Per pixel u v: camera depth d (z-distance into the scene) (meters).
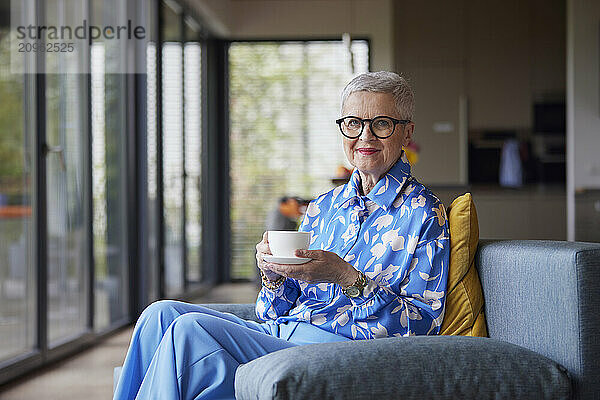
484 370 1.55
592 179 6.59
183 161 7.38
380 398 1.50
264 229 8.97
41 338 4.27
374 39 8.77
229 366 1.72
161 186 6.41
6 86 3.89
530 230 7.29
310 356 1.54
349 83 2.02
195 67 7.96
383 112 1.97
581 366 1.56
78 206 4.89
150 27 6.30
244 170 8.98
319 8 8.83
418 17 8.33
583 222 6.56
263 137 8.98
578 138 6.62
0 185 3.84
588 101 6.65
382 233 1.94
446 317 1.89
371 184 2.04
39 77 4.22
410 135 2.06
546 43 8.23
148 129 6.14
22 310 4.11
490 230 7.34
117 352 4.75
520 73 8.25
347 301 1.91
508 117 8.28
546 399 1.55
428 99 8.34
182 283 7.30
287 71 8.97
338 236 2.02
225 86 8.95
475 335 1.88
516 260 1.76
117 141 5.62
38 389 3.74
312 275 1.79
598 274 1.57
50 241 4.48
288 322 2.01
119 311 5.71
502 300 1.82
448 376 1.54
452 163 8.32
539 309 1.67
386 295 1.83
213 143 8.73
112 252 5.54
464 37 8.30
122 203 5.76
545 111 8.25
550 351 1.64
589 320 1.56
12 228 3.98
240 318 2.17
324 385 1.48
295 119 8.98
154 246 6.36
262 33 8.88
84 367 4.29
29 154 4.15
